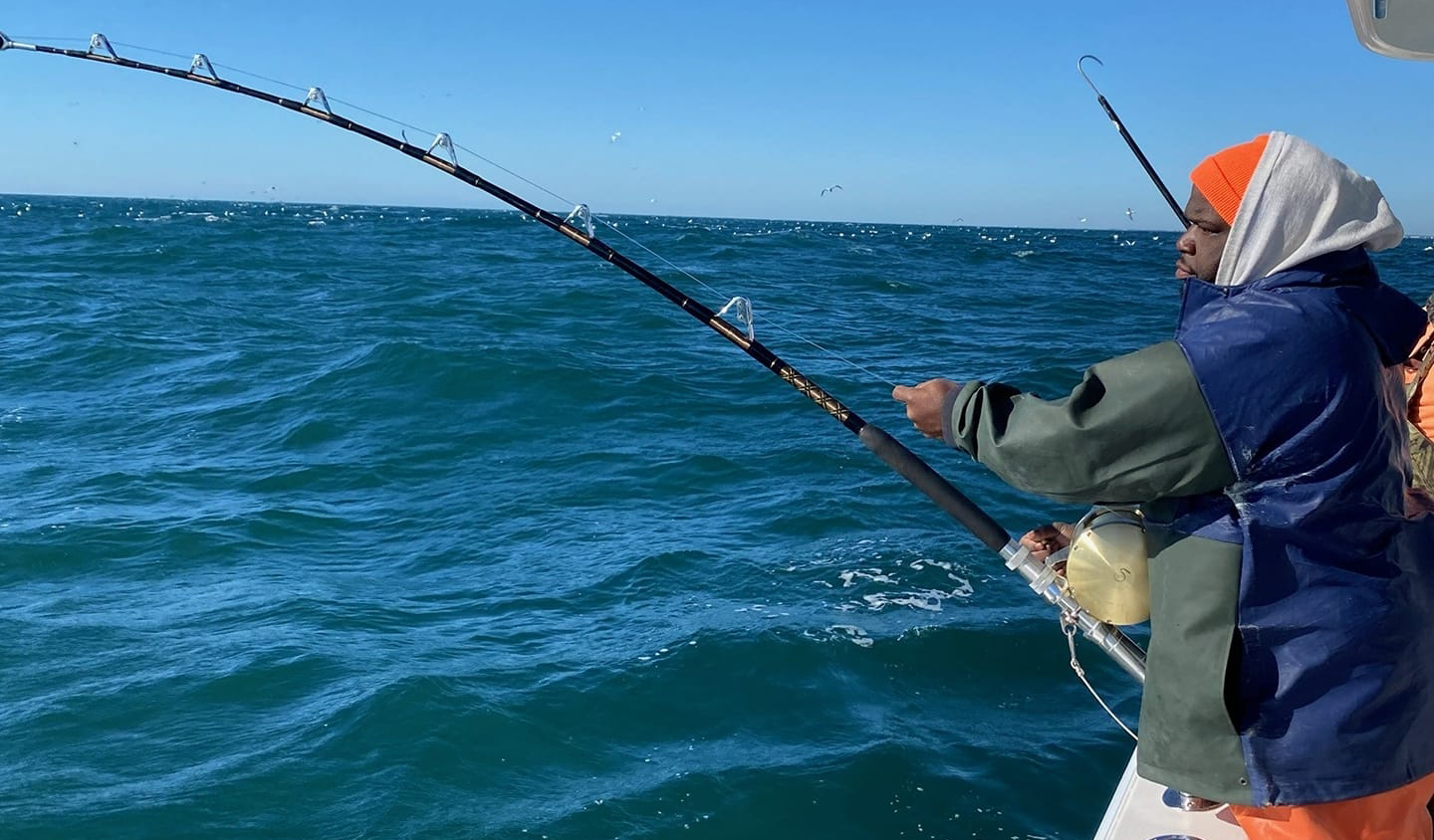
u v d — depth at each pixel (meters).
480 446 9.34
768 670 4.83
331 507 7.67
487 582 6.11
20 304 17.27
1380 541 1.77
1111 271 35.19
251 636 5.25
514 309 17.38
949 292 23.80
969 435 1.93
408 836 3.67
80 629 5.35
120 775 4.04
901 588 5.82
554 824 3.73
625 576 6.09
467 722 4.36
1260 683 1.77
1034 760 4.16
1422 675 1.81
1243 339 1.70
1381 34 2.19
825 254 37.09
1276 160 1.74
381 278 23.17
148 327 14.98
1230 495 1.78
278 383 11.52
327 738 4.26
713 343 14.38
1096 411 1.75
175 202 167.62
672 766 4.10
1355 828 1.81
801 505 7.43
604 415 10.34
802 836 3.70
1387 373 1.79
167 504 7.61
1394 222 1.77
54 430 9.84
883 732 4.33
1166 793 2.53
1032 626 5.31
